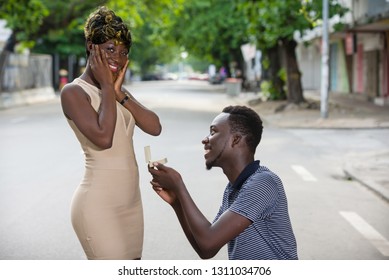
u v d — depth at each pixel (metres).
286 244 2.80
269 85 30.19
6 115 23.80
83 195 3.03
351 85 36.00
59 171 10.59
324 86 20.47
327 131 17.67
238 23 40.03
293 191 9.00
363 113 22.75
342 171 10.82
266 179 2.76
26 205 8.02
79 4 29.30
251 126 2.81
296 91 25.50
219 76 77.44
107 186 3.01
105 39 2.97
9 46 30.28
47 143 14.50
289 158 12.27
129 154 3.09
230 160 2.82
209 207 7.90
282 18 22.84
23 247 6.12
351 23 25.91
